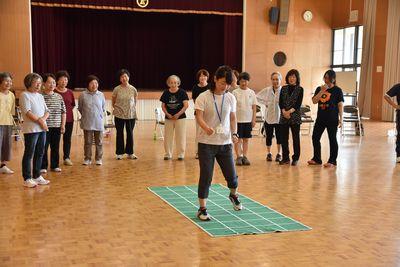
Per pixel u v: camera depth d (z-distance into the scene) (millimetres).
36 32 14109
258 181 6082
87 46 16594
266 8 15508
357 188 5750
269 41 15656
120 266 3301
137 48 17250
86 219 4406
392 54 14141
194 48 17625
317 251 3635
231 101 4391
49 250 3600
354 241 3867
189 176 6375
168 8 14516
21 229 4102
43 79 6270
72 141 9555
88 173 6473
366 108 15062
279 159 7512
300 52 16000
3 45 13281
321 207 4891
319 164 7293
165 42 17500
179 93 7504
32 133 5566
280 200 5156
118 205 4898
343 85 13555
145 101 14453
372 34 14789
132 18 17062
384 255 3564
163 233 4027
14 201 5016
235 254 3559
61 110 6461
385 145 9516
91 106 6980
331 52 16422
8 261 3377
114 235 3963
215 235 3973
